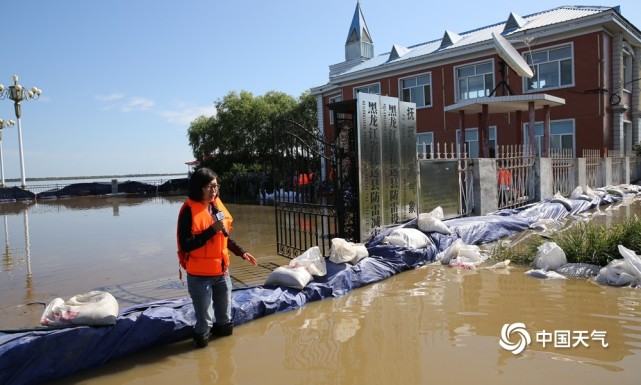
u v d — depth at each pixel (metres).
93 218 15.18
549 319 3.94
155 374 3.33
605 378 2.89
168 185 31.83
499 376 2.99
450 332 3.79
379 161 6.71
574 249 5.59
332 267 5.26
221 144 29.22
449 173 8.34
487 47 18.20
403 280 5.47
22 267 7.36
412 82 21.45
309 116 28.45
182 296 5.25
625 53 17.55
